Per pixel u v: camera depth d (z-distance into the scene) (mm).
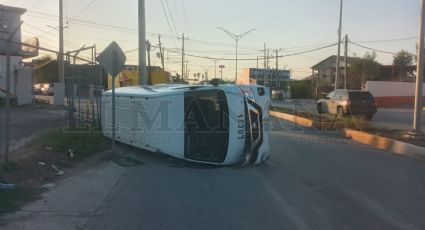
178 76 77312
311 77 104812
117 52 13992
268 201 8656
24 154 11797
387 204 8555
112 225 7020
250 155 12812
